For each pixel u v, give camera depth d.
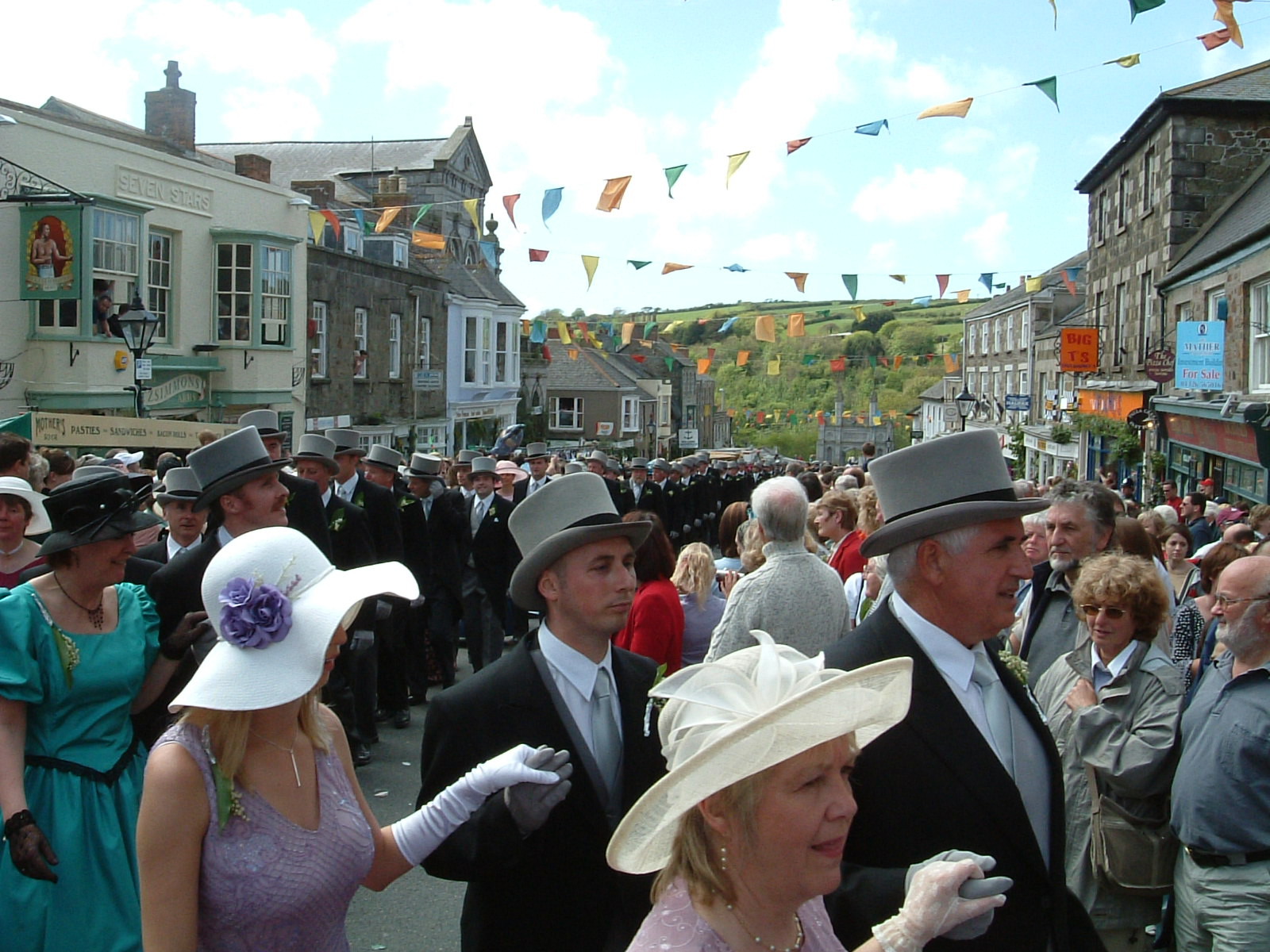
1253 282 17.36
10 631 3.62
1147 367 21.53
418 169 45.31
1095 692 3.98
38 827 3.52
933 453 2.99
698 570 5.71
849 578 6.59
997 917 2.73
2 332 17.61
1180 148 22.19
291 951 2.50
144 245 19.81
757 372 79.00
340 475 8.62
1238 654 3.65
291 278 24.00
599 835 3.10
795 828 1.96
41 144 17.89
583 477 3.37
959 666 2.92
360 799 2.76
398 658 8.46
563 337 26.53
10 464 6.01
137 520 3.85
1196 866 3.61
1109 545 5.33
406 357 31.27
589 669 3.27
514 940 3.07
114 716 3.85
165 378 20.70
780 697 2.01
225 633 2.48
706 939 1.99
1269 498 15.95
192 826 2.40
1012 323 43.88
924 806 2.75
